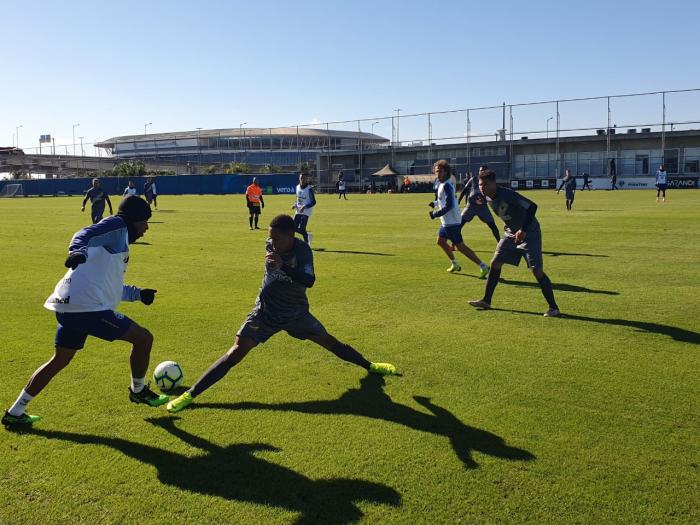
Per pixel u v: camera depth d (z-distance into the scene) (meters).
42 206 39.94
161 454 4.31
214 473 4.04
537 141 58.59
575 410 4.95
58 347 4.77
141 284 10.66
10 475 4.04
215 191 59.78
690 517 3.47
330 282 10.64
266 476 3.99
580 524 3.42
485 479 3.90
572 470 3.99
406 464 4.11
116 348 6.79
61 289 4.70
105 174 78.00
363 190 62.31
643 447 4.29
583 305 8.64
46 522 3.51
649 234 17.20
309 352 6.60
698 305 8.53
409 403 5.15
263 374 5.91
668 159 54.53
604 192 46.47
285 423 4.79
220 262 13.30
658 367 5.96
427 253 14.36
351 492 3.78
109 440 4.54
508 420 4.77
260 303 5.33
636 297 9.10
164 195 59.84
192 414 4.99
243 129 113.00
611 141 56.44
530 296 9.34
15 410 4.72
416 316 8.13
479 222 22.97
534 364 6.10
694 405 5.02
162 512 3.60
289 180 60.78
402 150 64.25
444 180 11.19
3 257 14.51
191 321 7.99
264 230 20.88
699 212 24.92
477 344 6.82
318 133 104.44
